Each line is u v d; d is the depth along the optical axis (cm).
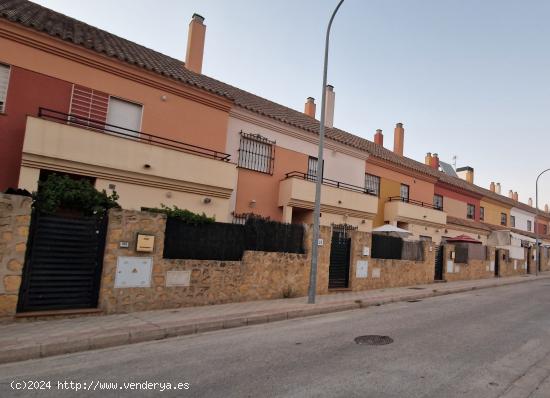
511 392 443
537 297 1389
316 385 445
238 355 562
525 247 2795
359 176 2019
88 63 1166
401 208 2144
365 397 413
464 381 472
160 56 1612
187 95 1366
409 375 486
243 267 970
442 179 2659
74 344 567
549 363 561
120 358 540
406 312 966
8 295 640
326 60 1100
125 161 1110
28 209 661
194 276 877
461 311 1003
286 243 1087
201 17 1748
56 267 704
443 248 1800
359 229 1822
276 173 1658
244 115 1563
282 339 664
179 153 1216
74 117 1117
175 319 732
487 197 3253
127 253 780
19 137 1039
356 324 804
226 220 1337
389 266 1429
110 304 752
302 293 1112
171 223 852
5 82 1040
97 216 757
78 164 1041
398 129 2898
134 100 1253
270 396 412
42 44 1084
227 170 1318
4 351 512
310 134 1773
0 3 1175
